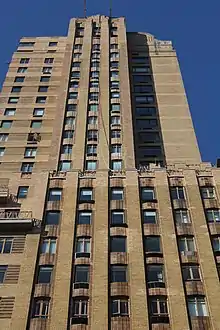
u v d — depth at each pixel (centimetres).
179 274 4044
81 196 4841
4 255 4222
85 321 3719
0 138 6303
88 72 7194
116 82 7038
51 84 7300
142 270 4069
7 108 6812
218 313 3738
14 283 3975
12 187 5269
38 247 4291
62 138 6044
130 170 5112
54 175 5078
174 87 7431
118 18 8544
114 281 4019
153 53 8231
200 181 4988
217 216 4634
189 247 4334
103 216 4591
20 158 5969
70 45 7800
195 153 6216
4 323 3678
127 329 3666
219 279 4012
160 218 4572
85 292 3912
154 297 3894
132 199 4769
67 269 4084
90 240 4381
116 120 6341
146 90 7375
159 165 5694
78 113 6431
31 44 8300
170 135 6506
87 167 5669
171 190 4903
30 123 6550
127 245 4316
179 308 3784
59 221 4581
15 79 7425
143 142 6394
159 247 4316
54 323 3684
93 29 8188
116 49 7731
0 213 4719
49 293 3906
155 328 3675
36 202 4759
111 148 5925
